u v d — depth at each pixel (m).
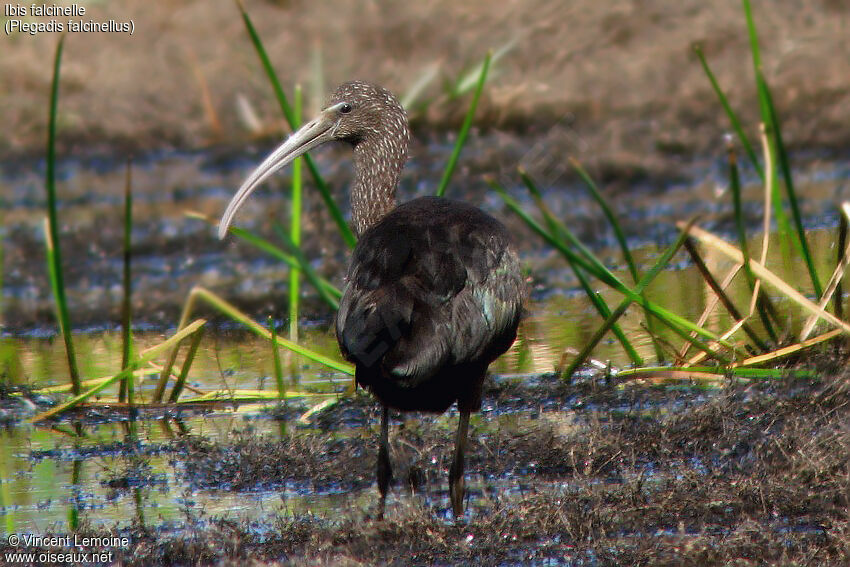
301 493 9.22
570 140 21.44
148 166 21.41
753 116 22.55
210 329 14.63
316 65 17.25
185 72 23.19
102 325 14.88
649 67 23.78
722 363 11.20
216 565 7.73
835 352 11.14
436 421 10.74
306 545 7.80
